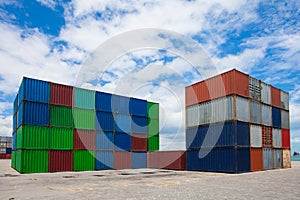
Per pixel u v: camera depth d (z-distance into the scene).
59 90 34.81
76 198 14.20
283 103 39.69
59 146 33.62
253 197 13.95
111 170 36.88
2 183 21.69
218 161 30.86
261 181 21.27
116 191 16.62
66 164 33.88
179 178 25.03
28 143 31.09
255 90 33.88
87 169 35.81
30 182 22.36
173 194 15.10
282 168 36.94
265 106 35.44
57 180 23.88
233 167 29.14
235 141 29.33
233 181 21.36
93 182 22.22
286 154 38.47
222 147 30.66
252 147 31.64
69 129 34.94
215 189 16.92
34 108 32.19
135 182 22.05
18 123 35.16
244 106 31.42
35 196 15.09
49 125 33.12
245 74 32.44
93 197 14.42
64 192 16.56
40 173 31.17
